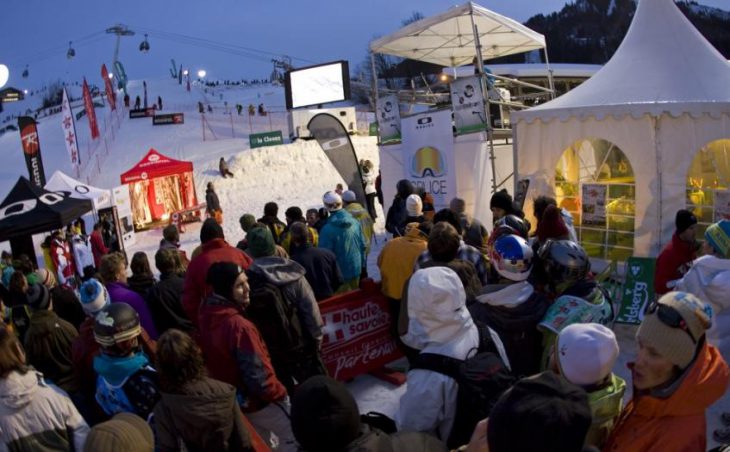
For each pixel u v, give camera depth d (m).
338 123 11.30
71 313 4.52
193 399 2.38
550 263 3.00
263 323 3.62
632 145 7.63
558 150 8.38
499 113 11.85
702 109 7.12
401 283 4.90
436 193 11.35
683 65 8.09
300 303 3.74
